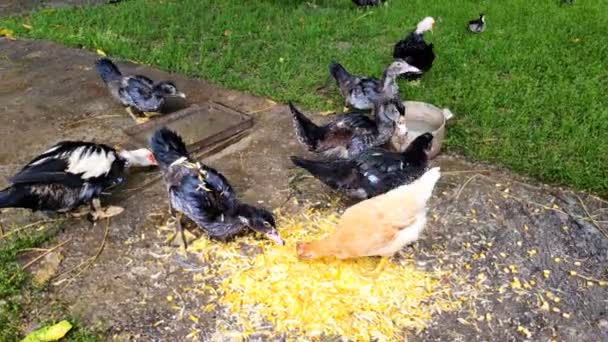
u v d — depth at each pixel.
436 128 2.09
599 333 1.34
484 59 2.80
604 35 3.11
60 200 1.59
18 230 1.64
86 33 3.13
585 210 1.74
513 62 2.76
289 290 1.40
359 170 1.66
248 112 2.33
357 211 1.44
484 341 1.30
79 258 1.55
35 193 1.54
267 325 1.32
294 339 1.29
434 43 3.00
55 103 2.42
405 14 3.44
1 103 2.41
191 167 1.57
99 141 2.13
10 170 1.95
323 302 1.37
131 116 2.32
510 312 1.38
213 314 1.36
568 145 2.06
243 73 2.70
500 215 1.71
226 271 1.48
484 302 1.41
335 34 3.15
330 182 1.68
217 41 3.01
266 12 3.46
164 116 2.25
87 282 1.46
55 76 2.68
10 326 1.33
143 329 1.33
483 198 1.78
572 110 2.29
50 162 1.58
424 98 2.40
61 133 2.19
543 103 2.36
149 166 1.90
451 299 1.41
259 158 2.02
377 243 1.41
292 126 2.23
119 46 2.96
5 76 2.67
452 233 1.63
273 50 2.92
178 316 1.36
